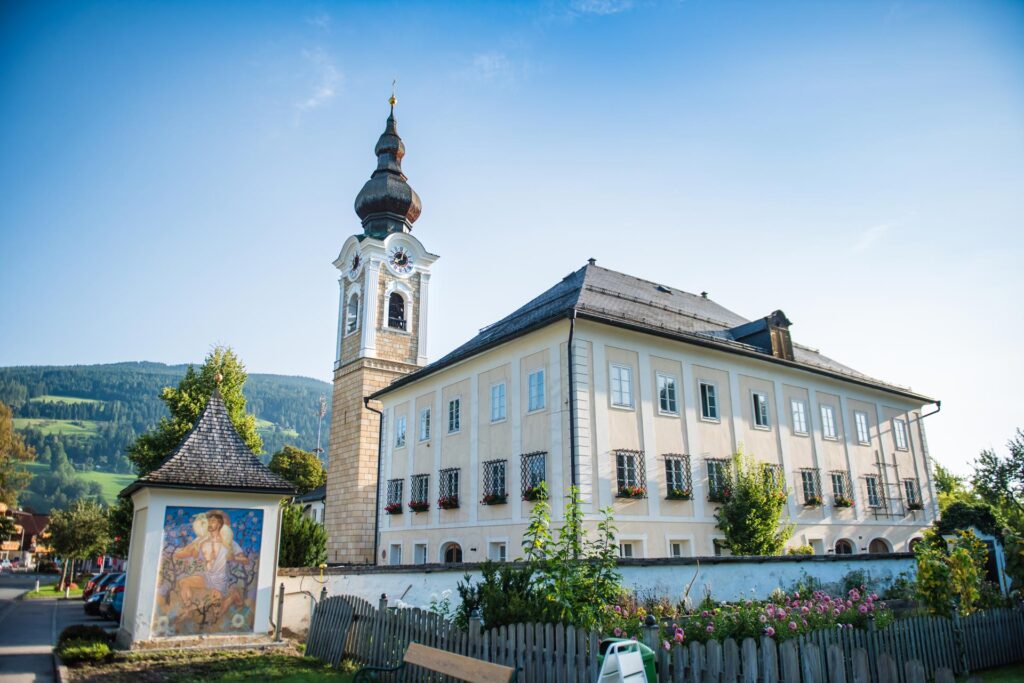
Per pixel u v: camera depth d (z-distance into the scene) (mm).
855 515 29109
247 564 14930
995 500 31562
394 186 44844
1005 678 11336
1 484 46250
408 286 42844
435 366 27547
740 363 26219
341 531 37812
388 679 11102
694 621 10508
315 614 14242
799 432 27797
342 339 42656
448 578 14422
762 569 16375
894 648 10828
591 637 8211
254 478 15312
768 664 7691
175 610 14086
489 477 23953
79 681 11414
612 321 21656
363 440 37938
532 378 22859
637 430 22156
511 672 7934
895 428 33031
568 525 12125
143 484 14203
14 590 49781
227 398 38875
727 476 23656
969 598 12539
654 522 21625
